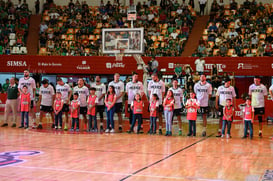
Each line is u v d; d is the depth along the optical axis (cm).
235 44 2270
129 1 2888
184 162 630
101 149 770
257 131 1214
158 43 2420
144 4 2791
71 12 2748
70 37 2539
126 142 894
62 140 914
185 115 2002
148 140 941
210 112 1906
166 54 2206
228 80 1055
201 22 2614
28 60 2205
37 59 2203
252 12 2536
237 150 779
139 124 1115
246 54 2169
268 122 1603
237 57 2048
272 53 2106
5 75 2316
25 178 497
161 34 2512
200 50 2219
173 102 1060
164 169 568
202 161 641
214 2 2625
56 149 763
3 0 2817
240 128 1318
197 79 1923
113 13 2723
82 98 1198
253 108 1010
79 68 2183
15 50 2325
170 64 2103
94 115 1155
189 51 2342
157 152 740
